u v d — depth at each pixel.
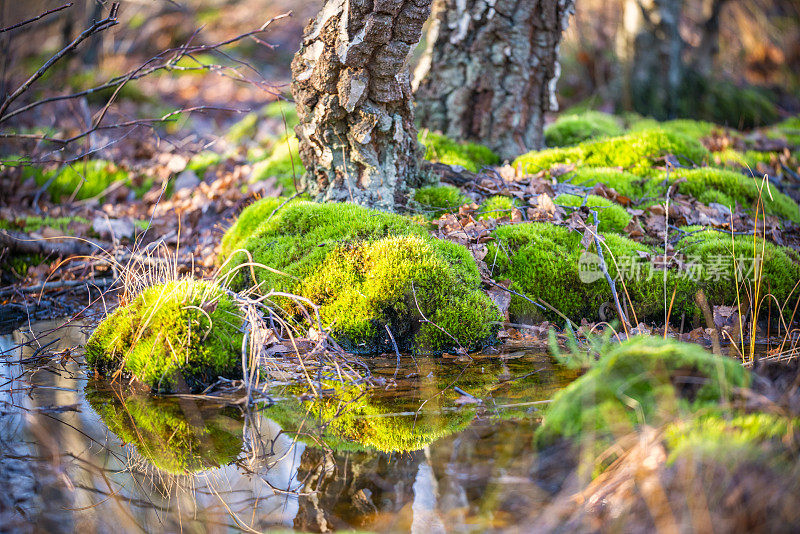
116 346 2.96
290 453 2.30
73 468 2.25
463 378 2.90
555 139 5.70
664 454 1.80
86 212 5.37
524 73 4.90
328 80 3.53
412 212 3.93
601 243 3.66
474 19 4.79
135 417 2.59
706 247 3.69
